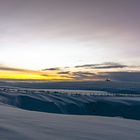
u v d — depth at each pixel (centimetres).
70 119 1543
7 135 866
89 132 1066
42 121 1306
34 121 1274
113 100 19175
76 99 18775
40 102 15812
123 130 1196
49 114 1822
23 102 15238
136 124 1489
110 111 16850
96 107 17512
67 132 1024
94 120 1575
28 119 1345
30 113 1753
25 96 16638
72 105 17125
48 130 1030
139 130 1230
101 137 985
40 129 1035
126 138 1004
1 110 1830
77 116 1819
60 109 15262
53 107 15562
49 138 888
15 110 1933
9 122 1161
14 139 825
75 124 1293
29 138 856
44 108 15000
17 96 16088
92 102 18462
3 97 15162
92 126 1261
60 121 1381
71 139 907
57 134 966
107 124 1390
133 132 1155
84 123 1366
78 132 1045
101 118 1736
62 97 18538
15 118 1341
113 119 1709
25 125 1106
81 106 16988
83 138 939
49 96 18438
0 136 845
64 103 16862
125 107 17225
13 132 917
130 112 16338
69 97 19150
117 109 17075
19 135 882
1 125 1045
